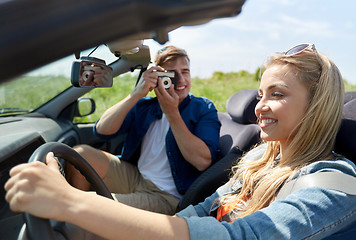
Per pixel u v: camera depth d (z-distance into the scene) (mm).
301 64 943
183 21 396
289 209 768
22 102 1108
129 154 2062
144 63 2010
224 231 721
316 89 947
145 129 2010
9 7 322
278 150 1147
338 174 833
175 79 1771
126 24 369
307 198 782
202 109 2037
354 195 803
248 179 1160
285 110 957
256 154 1298
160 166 1944
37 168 621
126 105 1913
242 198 1148
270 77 985
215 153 1918
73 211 603
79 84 1139
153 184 1916
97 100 3131
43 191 591
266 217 764
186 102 2074
